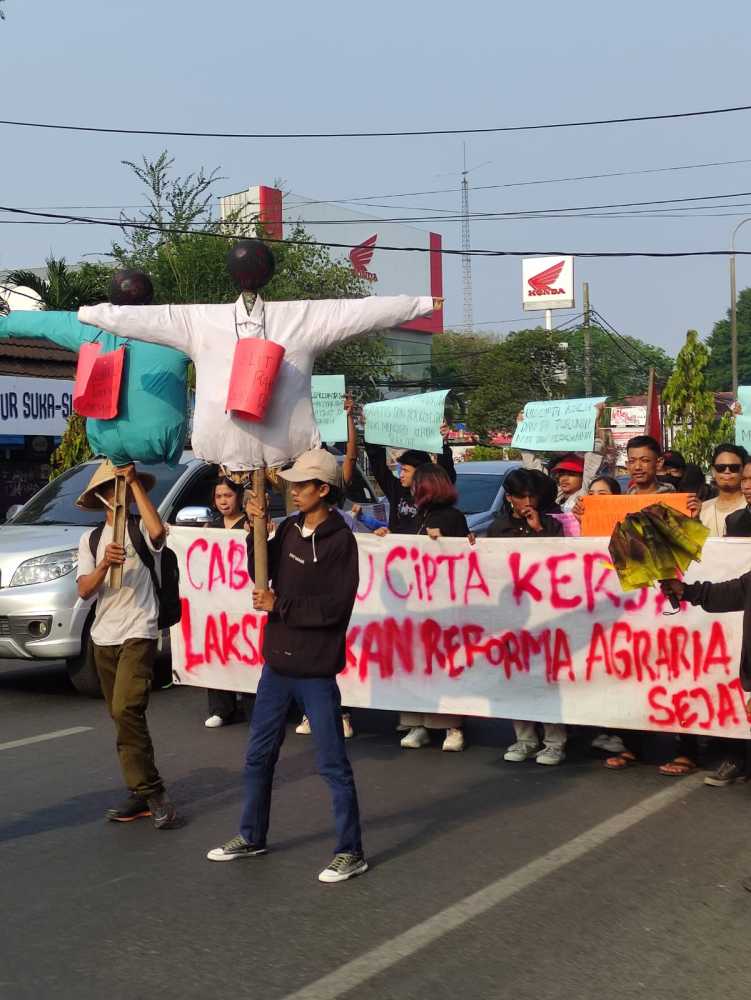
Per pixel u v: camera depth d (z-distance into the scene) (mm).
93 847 5863
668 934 4672
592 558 7383
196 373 5836
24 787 6980
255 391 5562
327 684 5410
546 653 7512
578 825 6148
